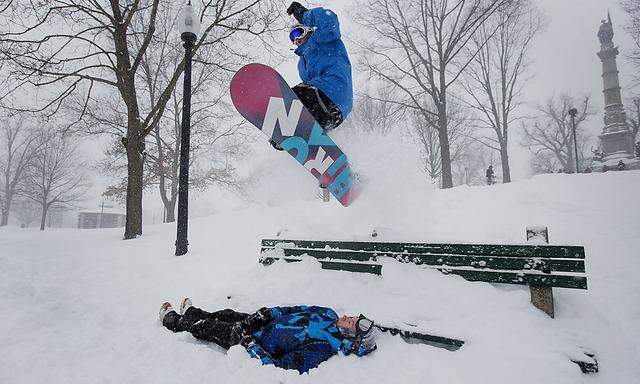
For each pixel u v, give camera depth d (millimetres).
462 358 2371
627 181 8086
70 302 3361
